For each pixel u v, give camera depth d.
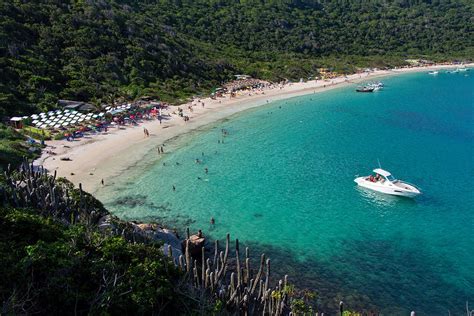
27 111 71.62
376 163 60.81
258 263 35.12
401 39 186.00
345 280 33.25
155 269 20.02
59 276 17.83
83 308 17.44
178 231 39.88
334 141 71.69
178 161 59.50
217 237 39.28
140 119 79.62
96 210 32.25
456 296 31.59
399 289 32.34
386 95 114.12
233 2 181.25
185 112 87.38
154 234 32.19
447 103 104.19
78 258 19.14
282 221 42.78
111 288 18.12
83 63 93.38
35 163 53.88
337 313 29.14
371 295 31.48
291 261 35.69
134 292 18.22
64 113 73.06
